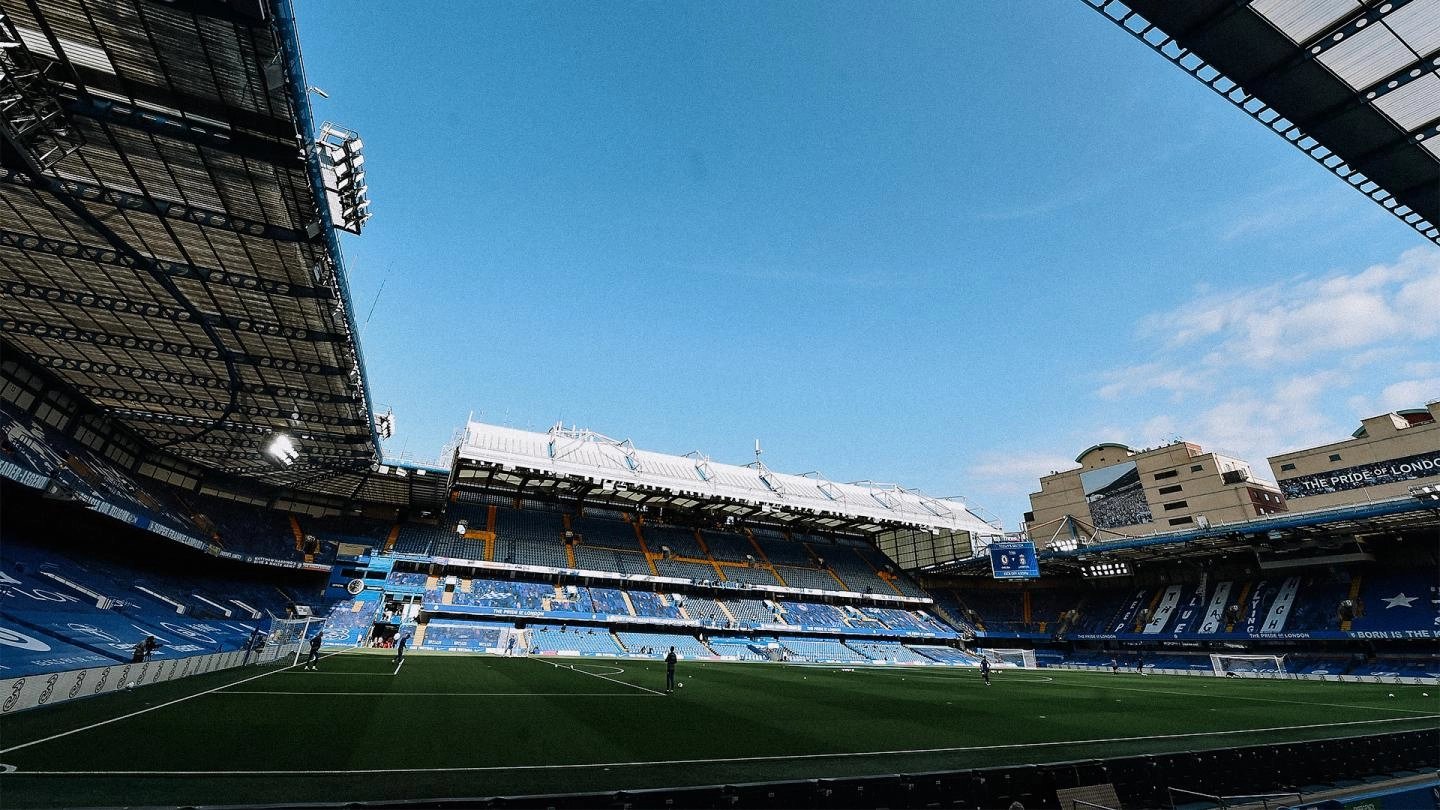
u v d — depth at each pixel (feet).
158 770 26.58
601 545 189.06
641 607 171.32
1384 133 37.47
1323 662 144.46
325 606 139.33
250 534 132.67
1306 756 34.91
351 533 157.28
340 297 59.98
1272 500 191.31
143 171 44.65
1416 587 142.92
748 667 129.90
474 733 40.09
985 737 46.60
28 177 42.37
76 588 79.66
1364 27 31.24
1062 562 200.95
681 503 205.36
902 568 241.76
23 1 32.81
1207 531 160.15
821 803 25.13
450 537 169.27
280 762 29.37
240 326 65.26
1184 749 41.83
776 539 234.99
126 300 61.52
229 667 73.87
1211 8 31.35
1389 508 129.90
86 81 38.24
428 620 146.10
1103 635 192.03
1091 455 230.89
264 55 36.27
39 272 56.75
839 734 46.09
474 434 169.07
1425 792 33.68
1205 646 170.50
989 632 212.43
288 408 87.20
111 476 93.30
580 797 22.18
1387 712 67.21
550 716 49.34
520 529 183.83
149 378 79.61
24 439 74.59
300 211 48.83
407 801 20.36
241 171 44.62
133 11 33.45
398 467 130.52
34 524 85.87
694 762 33.94
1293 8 30.96
